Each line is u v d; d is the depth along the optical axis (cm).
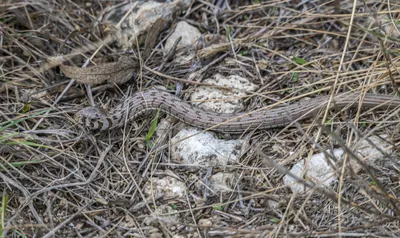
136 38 889
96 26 942
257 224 690
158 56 922
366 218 671
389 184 704
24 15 936
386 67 787
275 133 802
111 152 783
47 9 948
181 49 922
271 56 900
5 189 727
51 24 948
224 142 787
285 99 833
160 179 753
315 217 686
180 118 823
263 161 755
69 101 861
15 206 720
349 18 912
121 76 870
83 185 740
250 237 667
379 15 898
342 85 828
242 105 836
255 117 798
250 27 938
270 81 862
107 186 744
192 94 859
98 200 723
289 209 686
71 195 732
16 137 775
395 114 783
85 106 850
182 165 763
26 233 686
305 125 802
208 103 843
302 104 799
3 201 683
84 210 714
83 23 952
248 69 888
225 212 708
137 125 832
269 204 707
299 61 876
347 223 672
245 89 852
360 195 697
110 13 956
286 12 948
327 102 789
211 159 765
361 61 863
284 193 717
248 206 709
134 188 743
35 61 909
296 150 766
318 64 873
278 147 779
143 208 721
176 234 686
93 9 980
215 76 876
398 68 805
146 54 914
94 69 849
